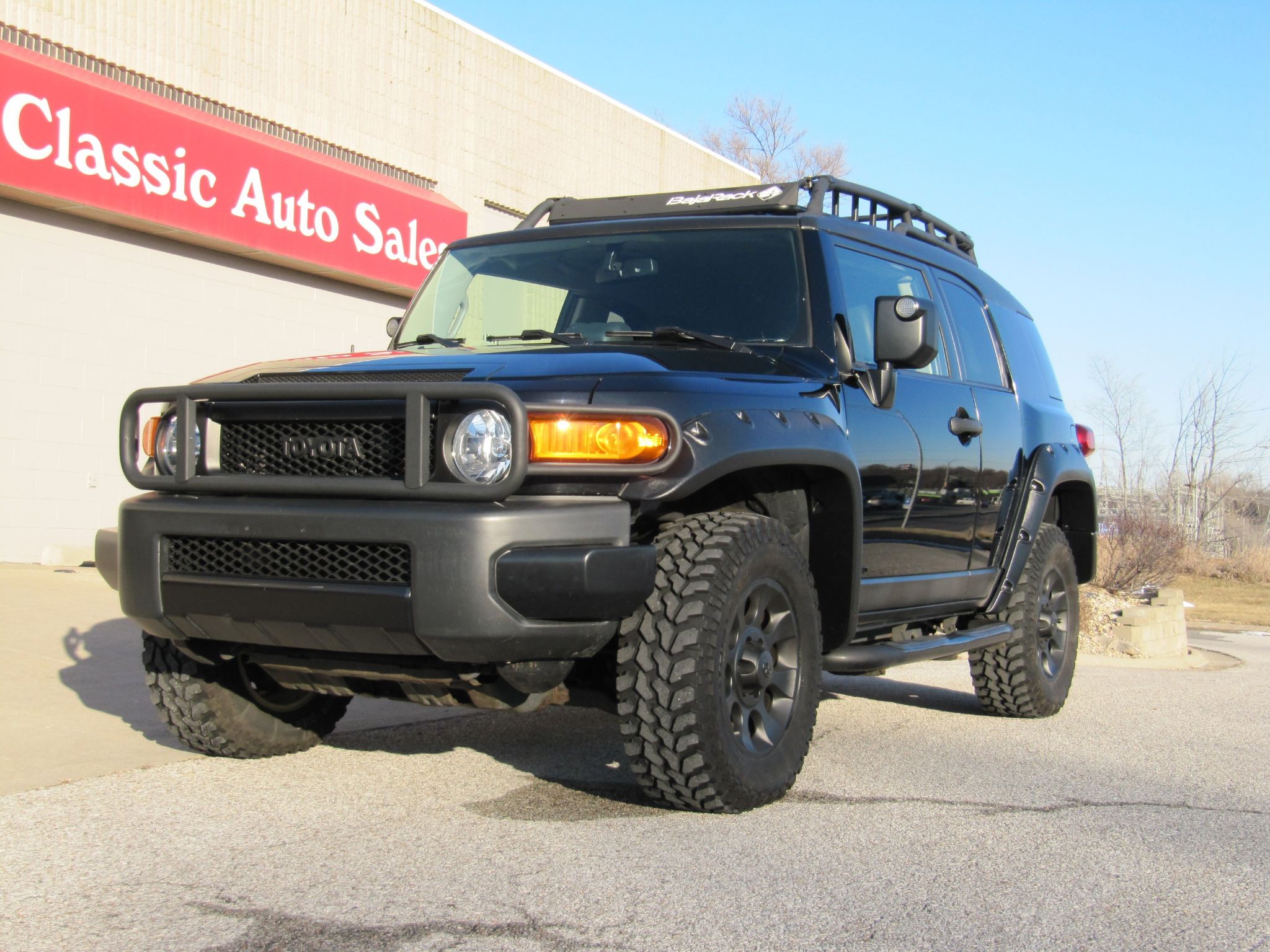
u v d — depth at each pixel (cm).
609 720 535
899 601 471
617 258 459
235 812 357
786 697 378
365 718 526
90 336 1194
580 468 322
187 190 1219
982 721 582
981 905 289
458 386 314
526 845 326
